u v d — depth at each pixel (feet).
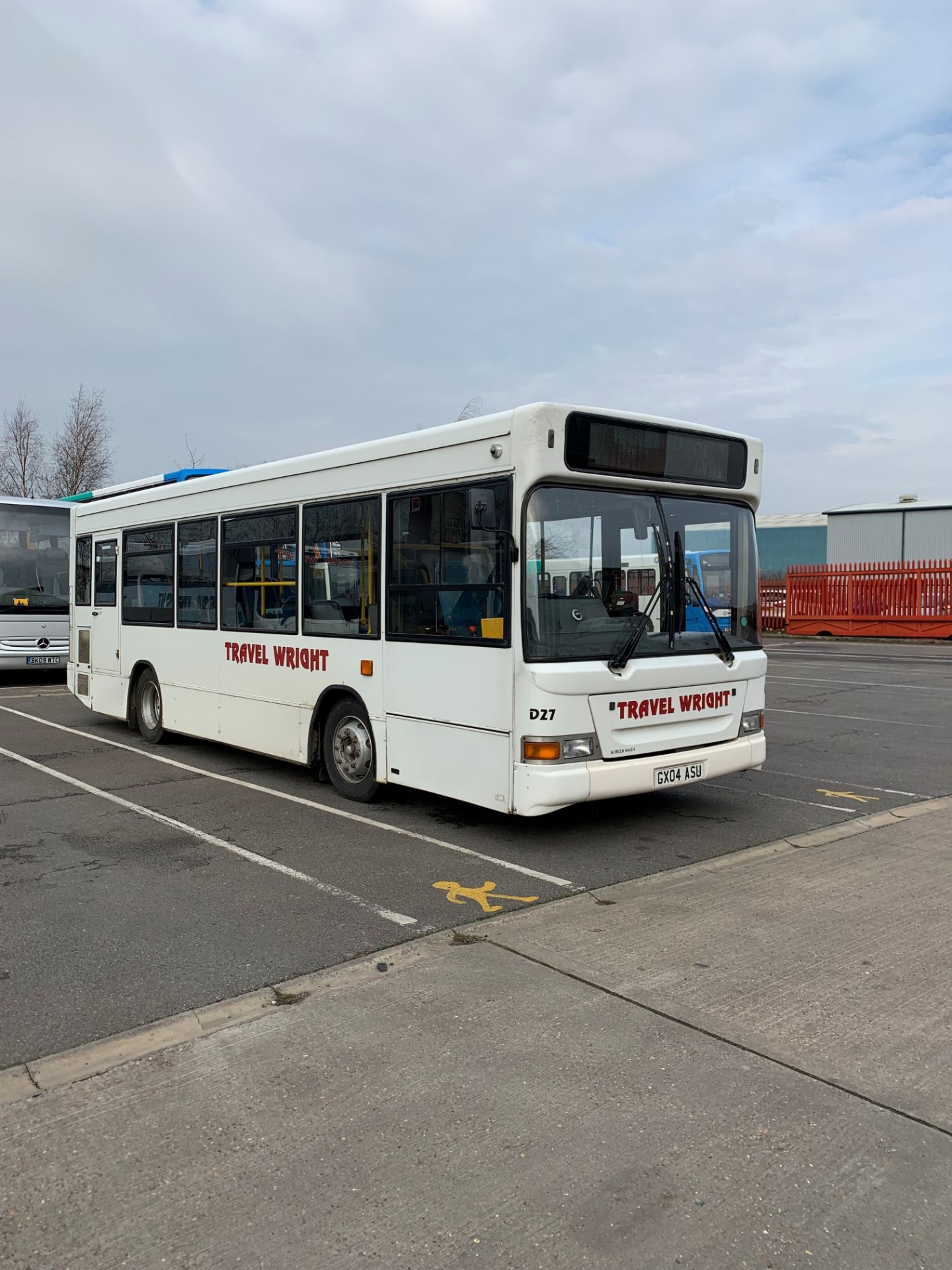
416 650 22.40
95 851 21.25
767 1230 8.63
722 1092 10.96
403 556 22.75
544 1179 9.36
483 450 20.39
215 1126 10.32
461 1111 10.57
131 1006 13.30
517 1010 13.08
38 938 15.92
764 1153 9.78
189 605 31.81
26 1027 12.69
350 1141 10.02
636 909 17.29
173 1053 11.97
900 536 127.85
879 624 97.81
